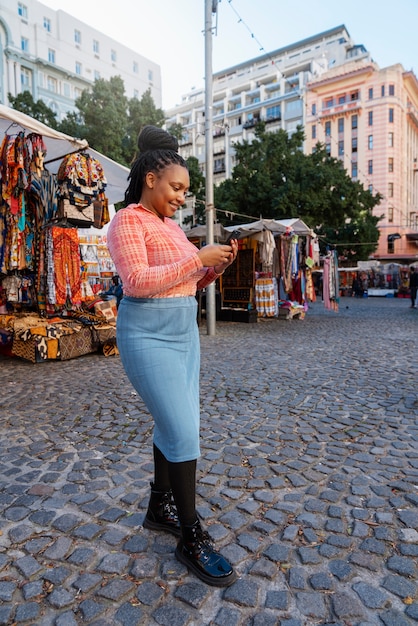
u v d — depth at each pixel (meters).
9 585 1.65
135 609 1.53
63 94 36.56
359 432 3.33
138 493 2.38
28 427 3.45
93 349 6.59
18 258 5.77
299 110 49.34
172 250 1.60
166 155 1.62
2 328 6.33
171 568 1.76
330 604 1.56
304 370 5.53
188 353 1.71
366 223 26.88
